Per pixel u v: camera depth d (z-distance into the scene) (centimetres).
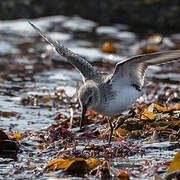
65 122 1152
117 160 910
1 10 2667
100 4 2630
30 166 877
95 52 2086
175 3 2550
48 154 960
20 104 1403
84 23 2611
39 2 2662
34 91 1550
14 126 1175
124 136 1040
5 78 1716
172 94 1445
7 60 1991
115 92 962
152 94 1480
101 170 825
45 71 1833
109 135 1066
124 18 2608
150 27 2558
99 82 988
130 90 975
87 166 852
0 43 2277
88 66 1070
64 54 1113
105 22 2623
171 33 2484
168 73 1795
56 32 2438
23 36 2428
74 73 1806
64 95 1498
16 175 830
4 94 1511
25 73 1794
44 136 1061
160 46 2200
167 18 2525
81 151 954
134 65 934
